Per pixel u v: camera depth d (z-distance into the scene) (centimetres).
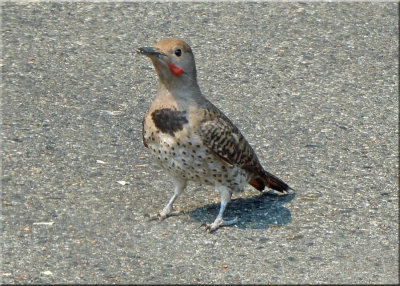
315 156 1278
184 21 1808
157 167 1217
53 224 1038
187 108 1001
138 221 1061
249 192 1176
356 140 1340
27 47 1631
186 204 1122
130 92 1475
